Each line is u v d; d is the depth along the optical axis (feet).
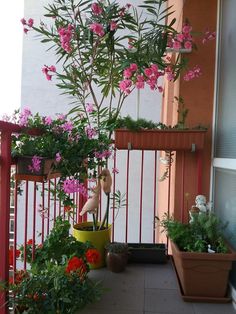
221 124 7.53
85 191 6.85
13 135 6.06
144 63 6.98
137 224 16.53
